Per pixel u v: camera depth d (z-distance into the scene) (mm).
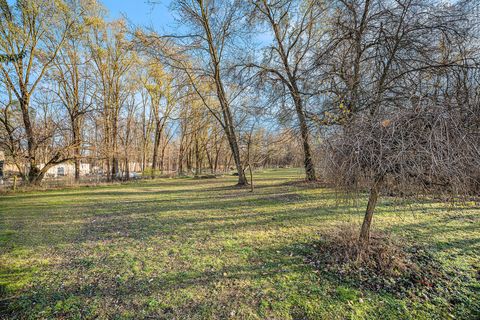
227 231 4758
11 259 3662
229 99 13234
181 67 12336
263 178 17328
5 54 13062
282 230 4648
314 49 7793
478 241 3727
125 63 19484
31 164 14148
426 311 2287
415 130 2525
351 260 3188
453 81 4406
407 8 4980
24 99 13898
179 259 3537
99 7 16625
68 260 3605
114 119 19750
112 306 2465
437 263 3096
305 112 6789
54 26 14648
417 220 4820
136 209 7305
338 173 2723
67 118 15898
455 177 2262
